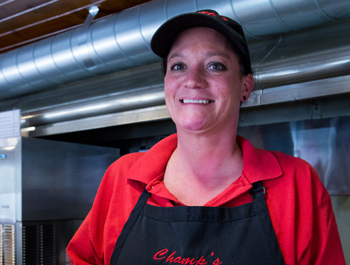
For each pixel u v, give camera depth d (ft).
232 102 2.65
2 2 6.91
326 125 7.00
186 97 2.57
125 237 2.79
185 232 2.59
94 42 6.84
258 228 2.59
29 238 7.87
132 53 6.66
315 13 4.87
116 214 3.04
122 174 3.18
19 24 7.91
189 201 2.82
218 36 2.69
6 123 8.41
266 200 2.72
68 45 7.22
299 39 5.94
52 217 8.48
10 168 8.13
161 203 2.85
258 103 5.97
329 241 2.83
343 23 5.61
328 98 7.21
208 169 2.80
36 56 7.73
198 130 2.59
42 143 8.46
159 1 6.17
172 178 2.96
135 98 7.43
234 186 2.72
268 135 7.63
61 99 9.12
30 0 6.84
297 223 2.71
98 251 3.14
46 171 8.47
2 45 9.19
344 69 5.05
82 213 9.27
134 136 10.05
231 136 2.77
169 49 3.01
